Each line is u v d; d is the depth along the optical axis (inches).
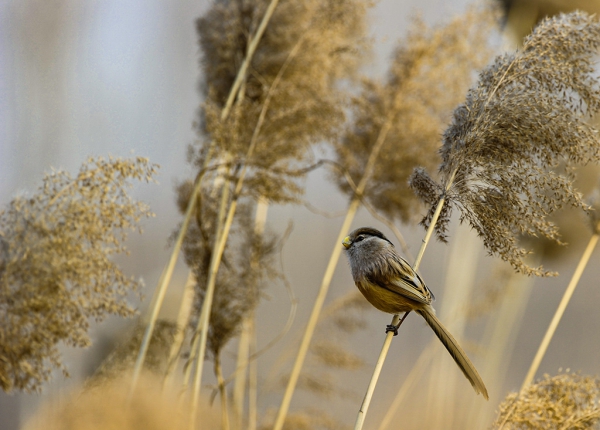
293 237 644.7
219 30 416.2
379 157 433.4
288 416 414.6
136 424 275.4
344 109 399.5
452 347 269.7
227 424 361.4
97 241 286.5
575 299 728.3
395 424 475.5
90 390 299.9
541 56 261.9
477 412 464.8
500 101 261.1
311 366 450.9
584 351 671.1
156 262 547.2
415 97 437.7
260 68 404.5
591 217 342.0
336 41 406.0
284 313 625.0
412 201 431.5
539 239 460.8
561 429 262.8
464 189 260.8
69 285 283.0
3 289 275.0
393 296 292.8
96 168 288.8
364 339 674.2
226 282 366.6
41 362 278.7
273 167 372.8
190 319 381.1
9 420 367.9
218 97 415.2
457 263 490.9
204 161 376.5
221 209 366.9
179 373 434.9
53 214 282.8
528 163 256.1
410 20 448.1
